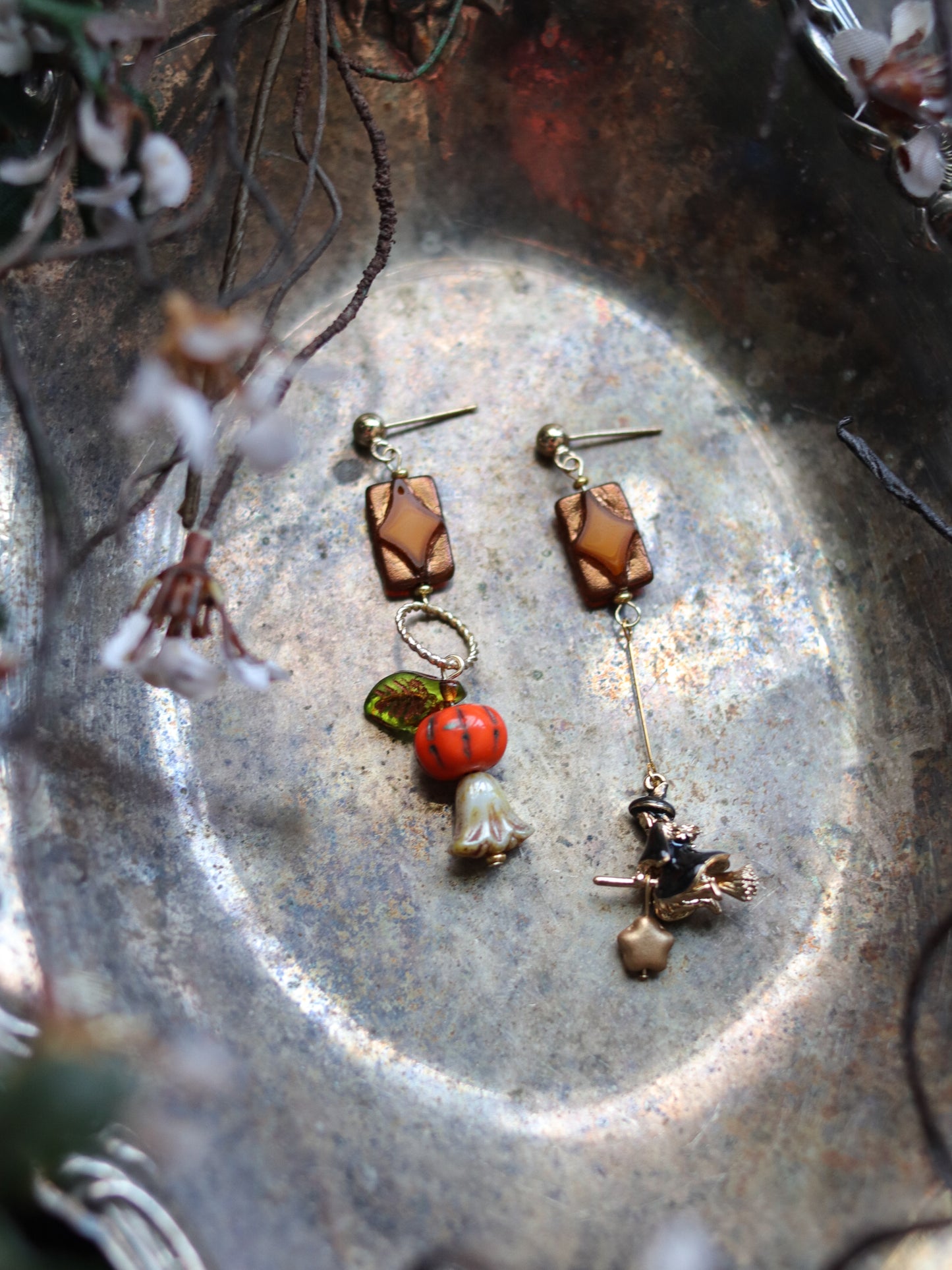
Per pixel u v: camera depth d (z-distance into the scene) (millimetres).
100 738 116
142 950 103
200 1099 90
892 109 120
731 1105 108
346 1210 91
